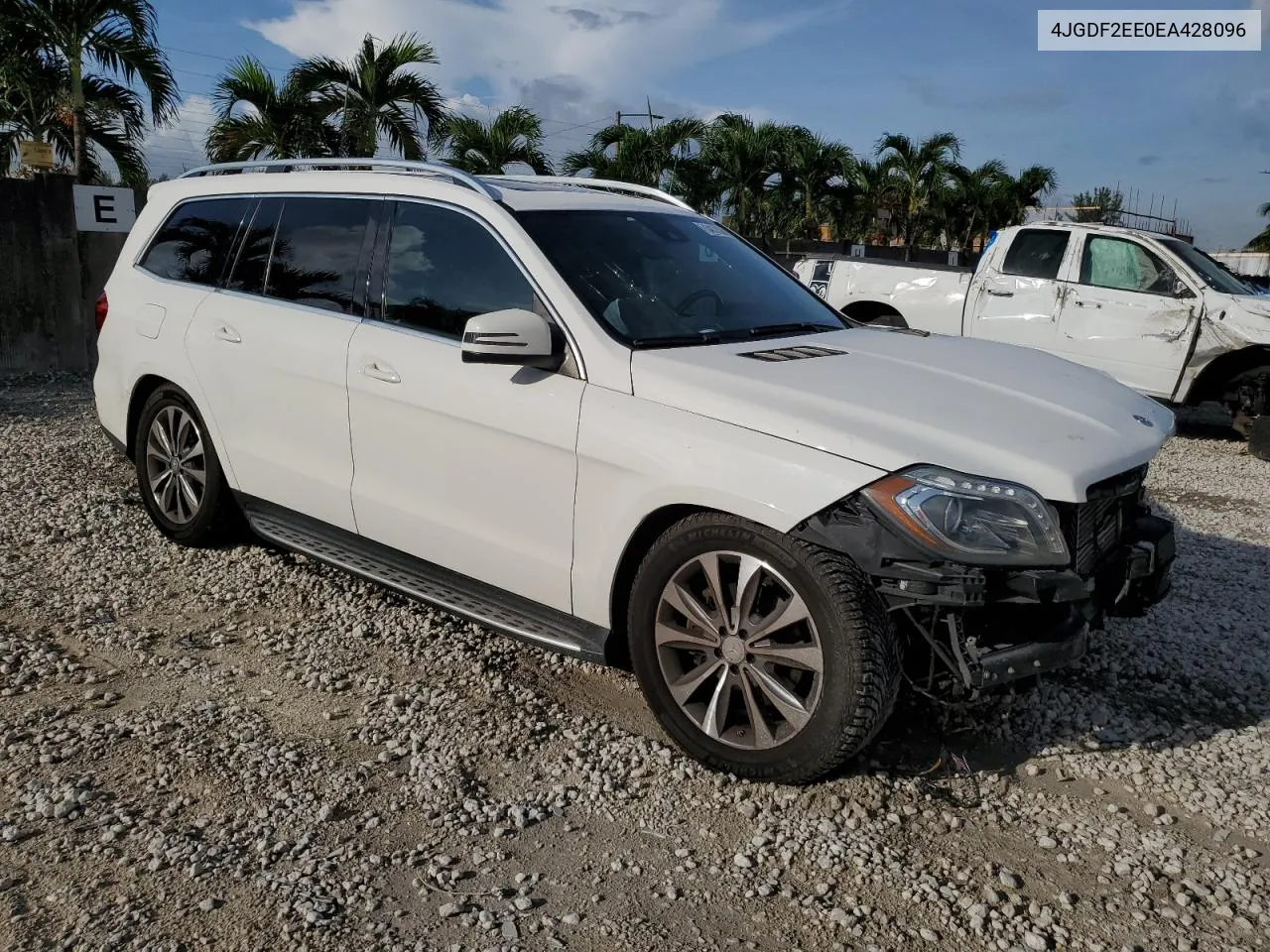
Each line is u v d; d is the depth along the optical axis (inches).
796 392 125.6
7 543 204.7
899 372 139.1
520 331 131.6
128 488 248.2
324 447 166.4
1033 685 125.9
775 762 121.1
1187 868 111.3
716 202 1025.5
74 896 101.0
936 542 110.8
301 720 138.3
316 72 621.9
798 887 106.2
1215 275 380.5
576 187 182.4
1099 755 134.7
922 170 1316.4
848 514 113.4
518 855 110.3
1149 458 132.8
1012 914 102.8
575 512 134.1
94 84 571.5
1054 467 117.5
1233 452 358.6
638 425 126.9
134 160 600.4
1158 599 141.3
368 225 166.2
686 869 108.7
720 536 121.6
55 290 433.4
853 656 114.1
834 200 1182.3
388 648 161.3
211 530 196.7
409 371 150.9
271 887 103.1
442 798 120.1
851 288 448.8
